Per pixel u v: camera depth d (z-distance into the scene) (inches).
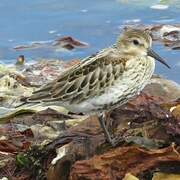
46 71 719.7
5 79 682.8
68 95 492.4
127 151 469.1
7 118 603.5
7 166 509.4
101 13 847.7
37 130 574.6
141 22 821.2
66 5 873.5
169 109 560.1
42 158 498.3
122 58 495.2
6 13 854.5
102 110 498.0
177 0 874.8
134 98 567.5
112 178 462.6
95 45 773.3
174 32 791.7
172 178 462.3
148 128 500.1
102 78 490.0
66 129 562.9
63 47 776.3
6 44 786.8
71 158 479.2
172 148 467.5
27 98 510.9
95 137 499.5
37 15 849.5
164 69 716.0
